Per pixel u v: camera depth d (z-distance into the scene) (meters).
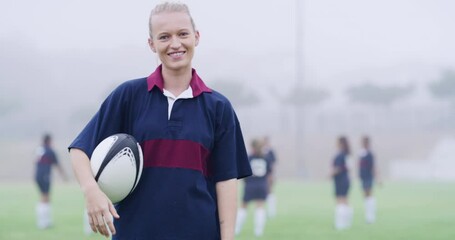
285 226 15.00
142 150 3.46
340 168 14.59
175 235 3.40
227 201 3.56
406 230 14.07
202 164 3.50
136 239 3.42
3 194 27.02
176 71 3.49
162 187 3.42
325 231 13.91
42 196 14.48
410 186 33.94
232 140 3.60
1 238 12.41
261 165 13.30
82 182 3.35
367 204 16.08
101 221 3.27
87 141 3.49
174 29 3.43
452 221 16.05
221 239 3.52
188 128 3.46
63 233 13.23
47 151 14.58
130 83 3.57
